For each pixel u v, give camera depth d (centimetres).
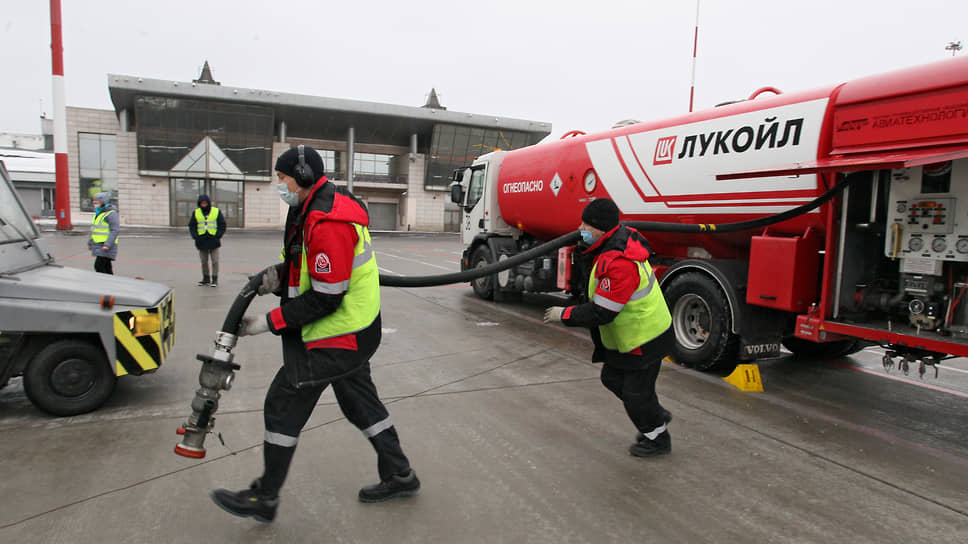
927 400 527
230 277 1251
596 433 419
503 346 695
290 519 290
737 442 411
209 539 269
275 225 3825
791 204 530
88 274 480
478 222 1107
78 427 399
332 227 251
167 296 477
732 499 325
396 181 4406
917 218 436
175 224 3662
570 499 319
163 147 3522
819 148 502
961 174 409
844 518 307
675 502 320
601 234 346
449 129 4125
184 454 266
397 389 512
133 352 424
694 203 631
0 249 413
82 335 424
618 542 277
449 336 745
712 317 580
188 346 639
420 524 288
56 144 2561
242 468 342
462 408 466
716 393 531
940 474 366
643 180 697
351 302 269
